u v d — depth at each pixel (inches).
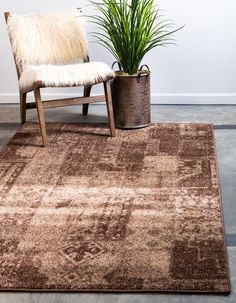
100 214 99.5
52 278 82.4
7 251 89.2
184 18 155.7
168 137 135.3
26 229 95.4
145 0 137.0
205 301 77.5
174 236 91.7
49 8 159.3
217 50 157.8
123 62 140.5
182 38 157.5
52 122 148.6
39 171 118.3
